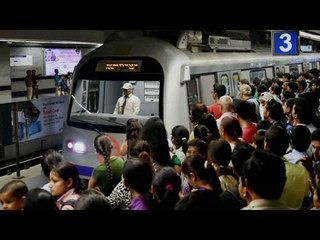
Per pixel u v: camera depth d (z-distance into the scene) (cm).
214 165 390
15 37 1072
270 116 597
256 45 1228
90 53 780
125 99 775
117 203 384
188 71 711
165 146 451
